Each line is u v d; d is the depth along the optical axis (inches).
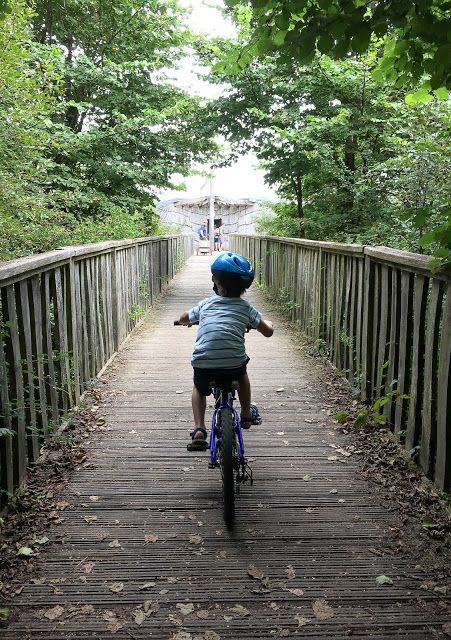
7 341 131.3
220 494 136.3
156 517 125.3
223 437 119.3
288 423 183.3
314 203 461.4
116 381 231.0
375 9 110.5
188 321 141.0
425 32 108.3
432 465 137.8
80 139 414.9
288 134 404.2
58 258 167.5
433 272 127.8
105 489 138.0
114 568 106.3
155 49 517.3
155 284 465.7
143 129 499.5
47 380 163.3
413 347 148.0
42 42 494.3
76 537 116.6
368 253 184.5
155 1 499.2
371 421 176.6
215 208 1441.9
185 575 104.4
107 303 256.1
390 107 353.7
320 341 267.3
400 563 107.7
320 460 155.4
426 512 124.6
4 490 123.3
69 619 92.5
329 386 222.4
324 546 113.7
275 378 235.3
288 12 112.7
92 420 185.5
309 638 88.3
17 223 257.1
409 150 243.0
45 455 154.1
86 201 416.5
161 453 159.9
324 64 379.6
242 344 131.1
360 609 94.9
